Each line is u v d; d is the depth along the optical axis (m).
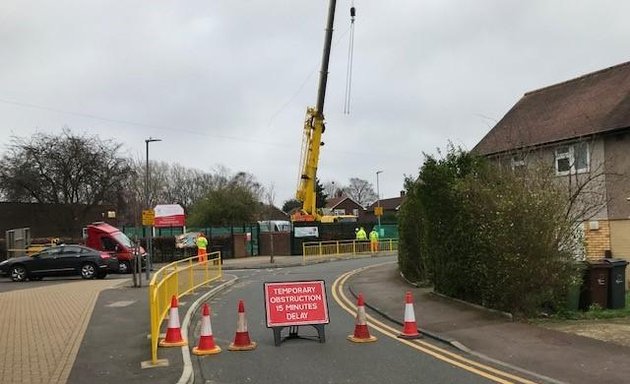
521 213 12.18
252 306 15.83
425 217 16.72
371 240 42.75
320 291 11.05
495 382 7.84
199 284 19.94
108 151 54.38
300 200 41.72
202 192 90.19
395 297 16.23
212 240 40.59
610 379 7.78
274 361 9.34
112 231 32.47
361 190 129.12
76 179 52.03
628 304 14.73
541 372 8.29
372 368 8.73
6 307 15.16
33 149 51.06
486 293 13.18
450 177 14.70
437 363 8.99
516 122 25.12
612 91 22.45
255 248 44.41
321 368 8.79
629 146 19.56
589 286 13.79
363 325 10.94
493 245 12.48
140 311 14.17
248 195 58.03
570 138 20.83
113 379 8.09
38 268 27.28
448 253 14.84
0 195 51.84
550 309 12.98
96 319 13.05
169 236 42.22
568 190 15.45
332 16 37.31
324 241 41.88
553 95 25.94
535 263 12.17
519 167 14.16
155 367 8.77
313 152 40.09
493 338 10.55
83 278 27.41
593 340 10.04
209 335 10.14
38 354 9.62
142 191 74.56
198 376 8.48
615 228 19.80
